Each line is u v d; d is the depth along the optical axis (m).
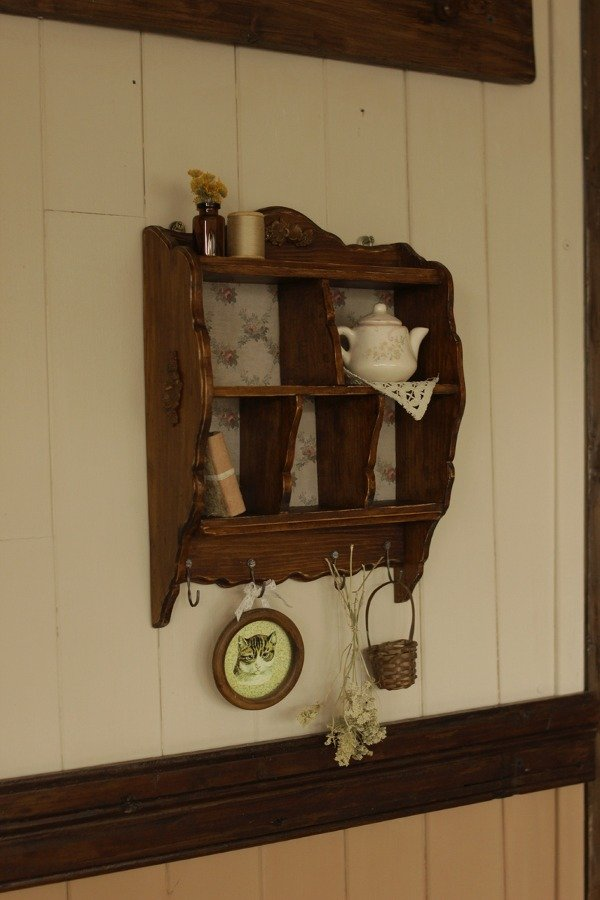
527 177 2.23
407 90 2.10
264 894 2.00
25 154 1.79
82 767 1.84
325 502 2.01
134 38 1.87
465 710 2.17
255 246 1.81
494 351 2.20
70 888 1.83
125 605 1.87
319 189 2.02
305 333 1.89
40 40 1.80
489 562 2.20
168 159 1.89
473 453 2.18
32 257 1.79
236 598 1.96
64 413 1.82
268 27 1.93
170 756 1.89
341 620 2.05
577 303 2.28
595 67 2.27
